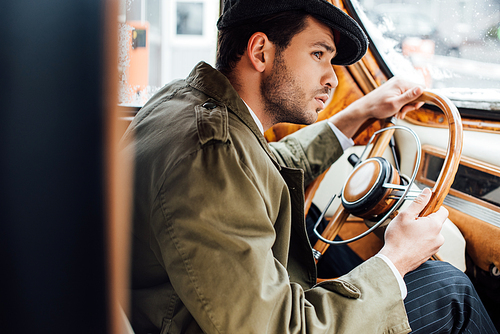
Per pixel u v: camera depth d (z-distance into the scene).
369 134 1.60
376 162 1.08
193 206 0.63
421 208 0.90
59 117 0.24
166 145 0.72
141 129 0.83
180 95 0.89
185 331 0.72
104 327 0.27
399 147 1.63
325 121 1.38
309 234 1.42
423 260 0.87
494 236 1.18
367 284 0.77
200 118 0.73
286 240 0.83
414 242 0.85
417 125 1.54
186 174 0.65
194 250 0.63
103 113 0.25
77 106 0.24
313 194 1.36
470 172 1.29
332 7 0.88
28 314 0.25
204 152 0.67
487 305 1.27
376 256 0.84
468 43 1.54
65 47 0.24
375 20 1.60
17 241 0.24
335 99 1.62
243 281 0.62
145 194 0.71
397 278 0.80
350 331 0.70
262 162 0.78
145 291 0.76
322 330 0.69
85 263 0.26
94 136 0.25
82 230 0.25
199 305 0.62
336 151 1.35
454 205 1.33
